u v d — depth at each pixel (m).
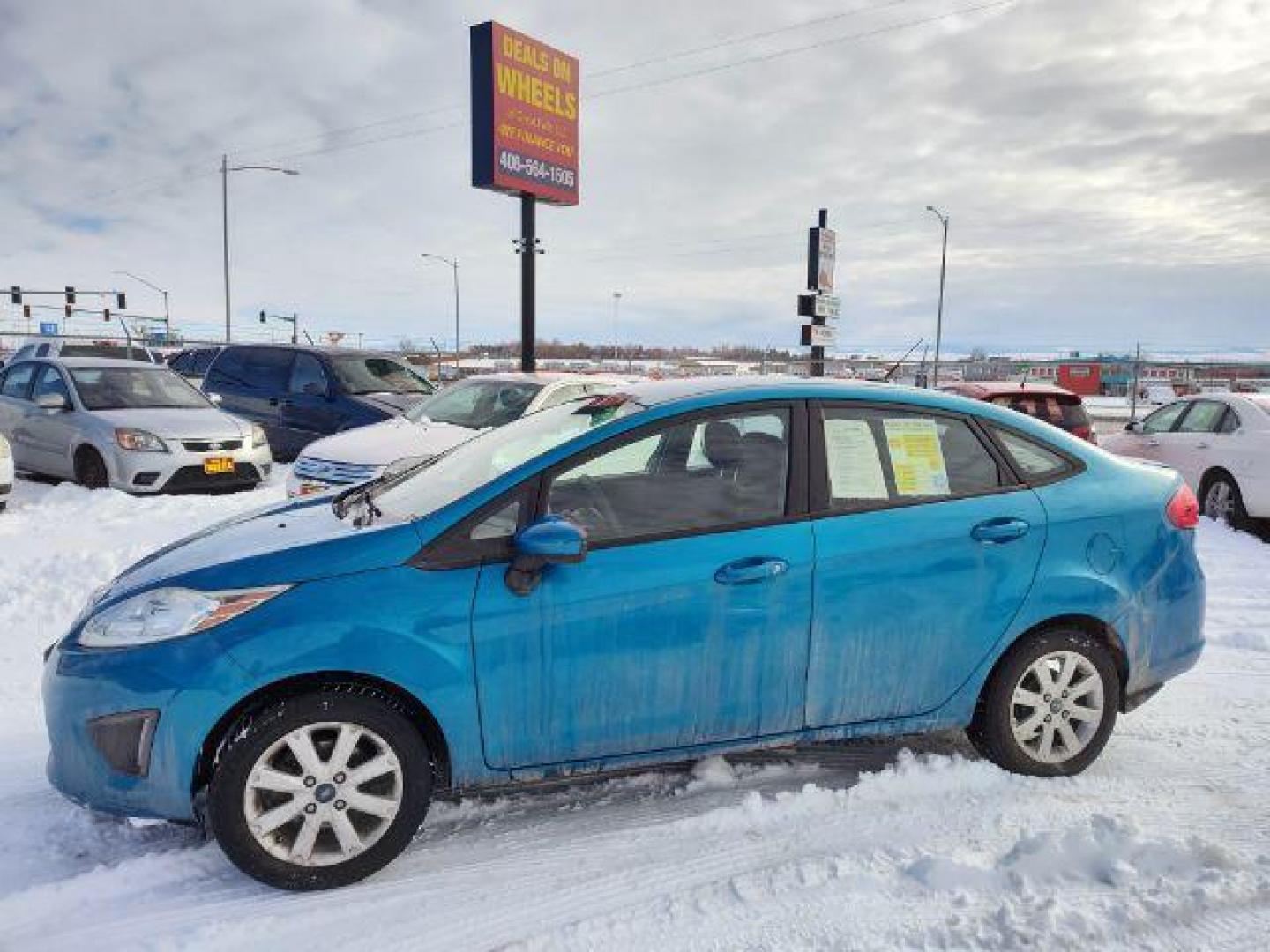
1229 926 2.68
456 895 2.93
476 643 3.04
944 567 3.44
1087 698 3.68
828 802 3.46
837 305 16.58
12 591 6.26
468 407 9.35
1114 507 3.71
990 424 3.70
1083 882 2.89
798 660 3.32
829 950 2.61
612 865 3.09
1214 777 3.69
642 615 3.16
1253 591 6.81
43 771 3.75
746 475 3.38
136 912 2.83
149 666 2.87
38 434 11.17
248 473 10.85
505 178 15.40
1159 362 27.30
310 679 2.97
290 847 2.94
